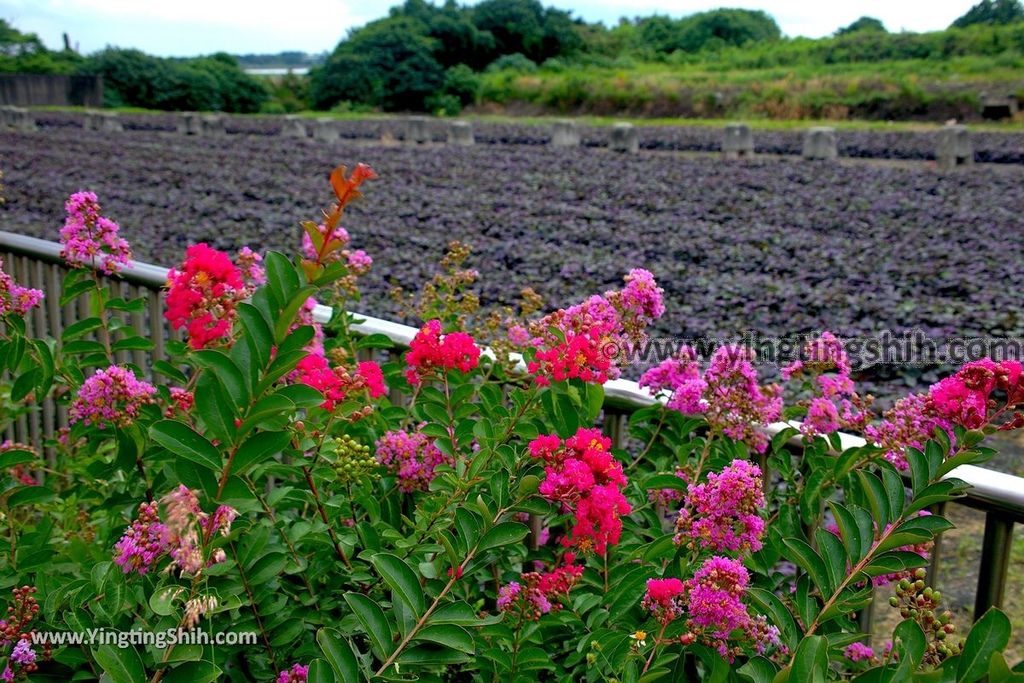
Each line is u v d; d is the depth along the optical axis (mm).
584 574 1943
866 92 41656
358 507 2182
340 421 2066
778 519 2016
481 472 1814
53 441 2613
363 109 57250
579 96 49312
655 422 2346
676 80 51625
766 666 1351
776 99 42562
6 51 58938
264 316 1345
